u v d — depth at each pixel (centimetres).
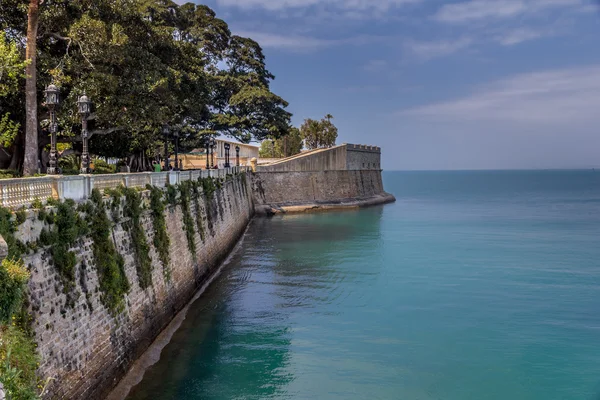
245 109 8412
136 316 2170
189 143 7744
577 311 3148
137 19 3662
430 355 2478
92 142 4162
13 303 1230
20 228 1414
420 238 5872
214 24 8694
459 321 2952
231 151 8650
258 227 6650
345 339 2648
